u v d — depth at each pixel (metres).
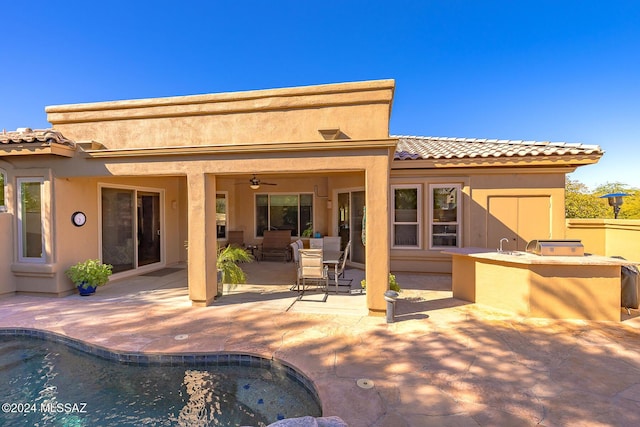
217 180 13.17
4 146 6.91
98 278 7.72
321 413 3.42
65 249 7.72
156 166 6.91
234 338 5.12
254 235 13.61
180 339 5.09
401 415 3.18
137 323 5.81
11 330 5.63
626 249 10.14
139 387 4.24
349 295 7.71
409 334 5.24
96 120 7.23
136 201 10.20
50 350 5.20
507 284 6.35
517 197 9.39
